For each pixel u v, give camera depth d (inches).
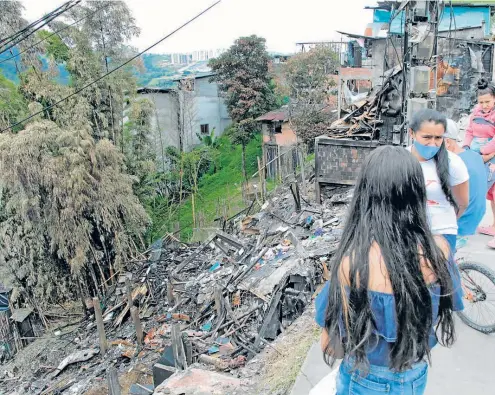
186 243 792.3
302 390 144.2
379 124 493.4
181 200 1159.0
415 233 65.4
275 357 191.9
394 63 672.4
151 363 460.8
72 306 716.0
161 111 1256.8
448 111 625.6
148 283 657.0
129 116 877.2
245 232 624.4
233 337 386.9
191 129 1317.7
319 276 370.6
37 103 710.5
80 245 684.1
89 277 738.8
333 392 82.7
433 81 390.9
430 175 126.3
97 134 788.6
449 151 138.2
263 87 1221.1
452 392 129.8
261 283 430.0
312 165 807.1
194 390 173.2
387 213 65.9
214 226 932.6
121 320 599.2
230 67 1224.2
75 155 657.6
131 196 761.0
